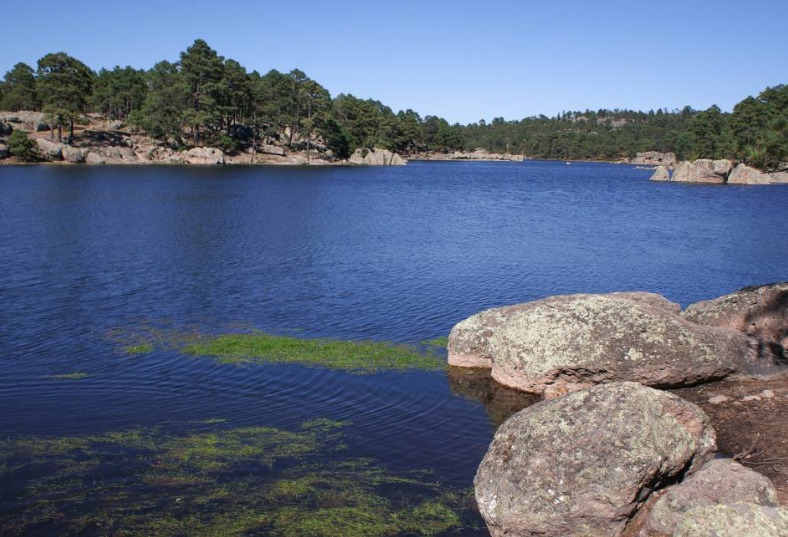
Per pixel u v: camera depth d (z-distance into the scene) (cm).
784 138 10856
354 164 16725
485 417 1434
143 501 1054
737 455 1115
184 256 3397
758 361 1461
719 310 1684
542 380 1537
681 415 1054
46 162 11444
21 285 2673
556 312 1568
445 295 2648
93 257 3303
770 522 793
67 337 2003
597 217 5675
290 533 976
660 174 12069
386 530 990
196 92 13712
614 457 935
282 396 1548
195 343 1955
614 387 1052
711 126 14700
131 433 1315
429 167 17462
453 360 1777
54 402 1484
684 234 4544
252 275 2975
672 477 988
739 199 7725
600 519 917
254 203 6328
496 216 5681
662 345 1436
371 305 2478
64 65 11981
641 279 2997
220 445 1265
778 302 1603
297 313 2355
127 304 2425
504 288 2781
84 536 959
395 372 1728
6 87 15300
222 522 1000
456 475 1168
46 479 1120
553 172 15900
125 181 8469
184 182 8719
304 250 3675
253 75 17525
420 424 1395
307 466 1187
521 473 959
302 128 15750
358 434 1336
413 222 5112
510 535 945
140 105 15262
